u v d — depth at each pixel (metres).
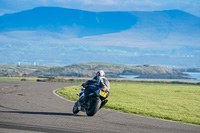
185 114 32.69
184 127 23.69
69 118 24.77
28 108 29.66
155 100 44.12
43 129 19.94
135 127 22.31
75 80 114.19
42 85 71.75
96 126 21.89
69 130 20.06
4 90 53.19
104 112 29.70
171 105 39.47
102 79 27.27
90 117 26.02
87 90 27.17
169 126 23.67
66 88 60.50
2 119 22.67
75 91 54.50
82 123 22.78
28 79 110.75
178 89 64.38
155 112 31.70
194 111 35.12
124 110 32.06
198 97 49.78
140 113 30.61
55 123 22.19
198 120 28.27
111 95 49.25
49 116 25.17
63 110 29.55
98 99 26.47
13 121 22.08
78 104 27.84
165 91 58.97
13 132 18.70
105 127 21.69
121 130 20.95
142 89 62.28
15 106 30.92
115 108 33.47
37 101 36.66
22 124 21.16
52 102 36.28
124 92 54.53
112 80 118.25
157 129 22.06
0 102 34.38
